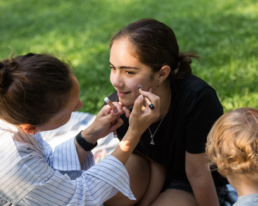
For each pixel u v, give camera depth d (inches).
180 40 244.7
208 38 239.0
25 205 72.7
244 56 199.2
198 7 329.4
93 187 77.2
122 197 95.2
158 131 92.1
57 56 75.3
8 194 70.8
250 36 230.1
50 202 72.9
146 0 399.2
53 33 329.4
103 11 389.4
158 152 96.7
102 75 210.2
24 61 66.5
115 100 96.8
